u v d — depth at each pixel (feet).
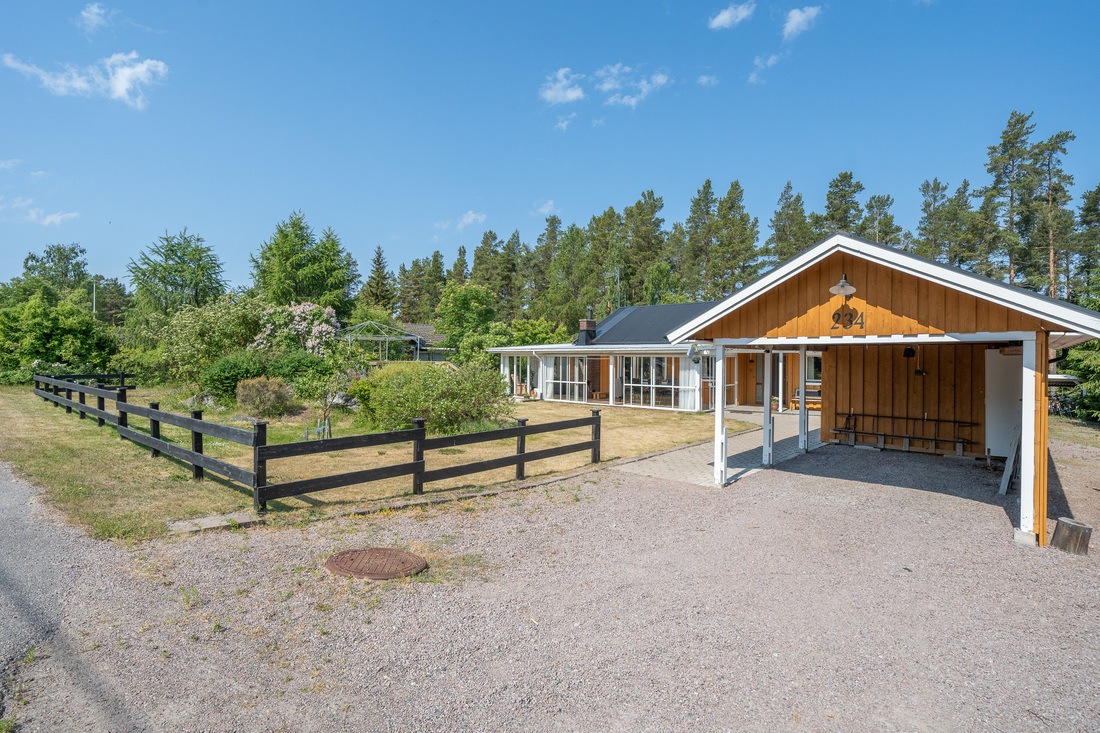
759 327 27.58
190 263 124.88
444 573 16.40
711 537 20.56
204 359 65.46
